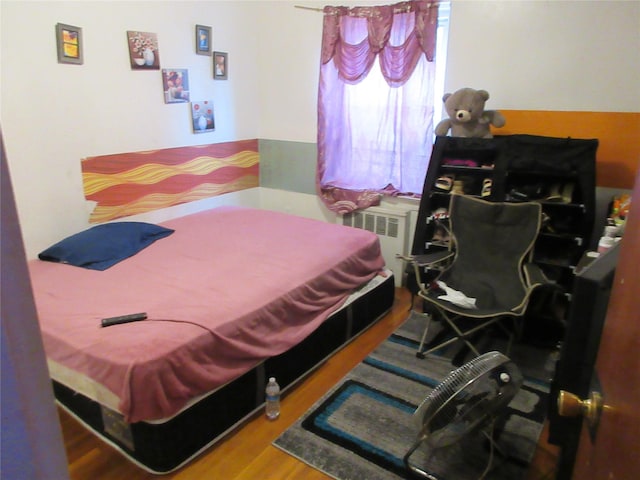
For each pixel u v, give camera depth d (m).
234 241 2.91
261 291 2.20
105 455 1.87
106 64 2.95
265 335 2.10
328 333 2.54
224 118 3.87
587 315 1.47
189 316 1.92
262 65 4.04
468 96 2.85
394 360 2.58
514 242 2.69
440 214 3.09
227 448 1.93
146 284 2.27
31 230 2.72
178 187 3.60
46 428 0.48
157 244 2.86
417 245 3.10
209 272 2.42
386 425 2.07
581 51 2.69
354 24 3.38
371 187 3.64
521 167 2.68
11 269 0.42
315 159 3.96
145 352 1.67
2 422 0.43
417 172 3.40
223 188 4.01
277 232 3.10
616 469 0.64
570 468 1.56
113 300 2.09
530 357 2.64
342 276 2.67
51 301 2.09
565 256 2.75
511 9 2.83
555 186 2.76
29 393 0.45
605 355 0.84
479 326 2.46
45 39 2.62
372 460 1.87
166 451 1.74
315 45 3.70
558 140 2.61
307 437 1.99
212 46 3.63
